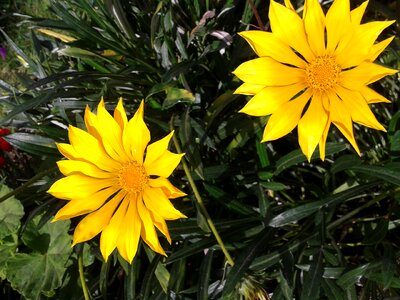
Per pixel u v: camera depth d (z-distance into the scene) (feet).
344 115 0.77
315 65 0.80
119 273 1.08
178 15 1.08
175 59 1.06
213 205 1.04
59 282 0.98
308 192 1.09
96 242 1.03
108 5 1.01
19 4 1.71
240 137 1.01
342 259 0.87
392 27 1.14
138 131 0.80
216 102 1.00
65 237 0.99
